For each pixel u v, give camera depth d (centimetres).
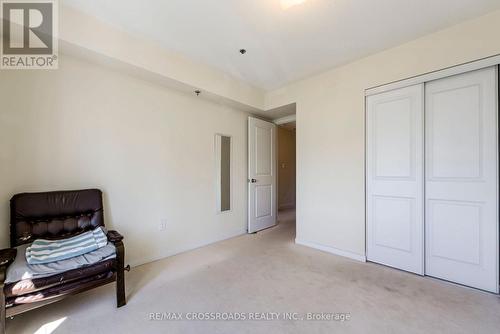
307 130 312
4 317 131
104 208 227
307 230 313
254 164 382
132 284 207
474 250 198
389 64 240
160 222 270
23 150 184
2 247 175
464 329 147
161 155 271
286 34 215
